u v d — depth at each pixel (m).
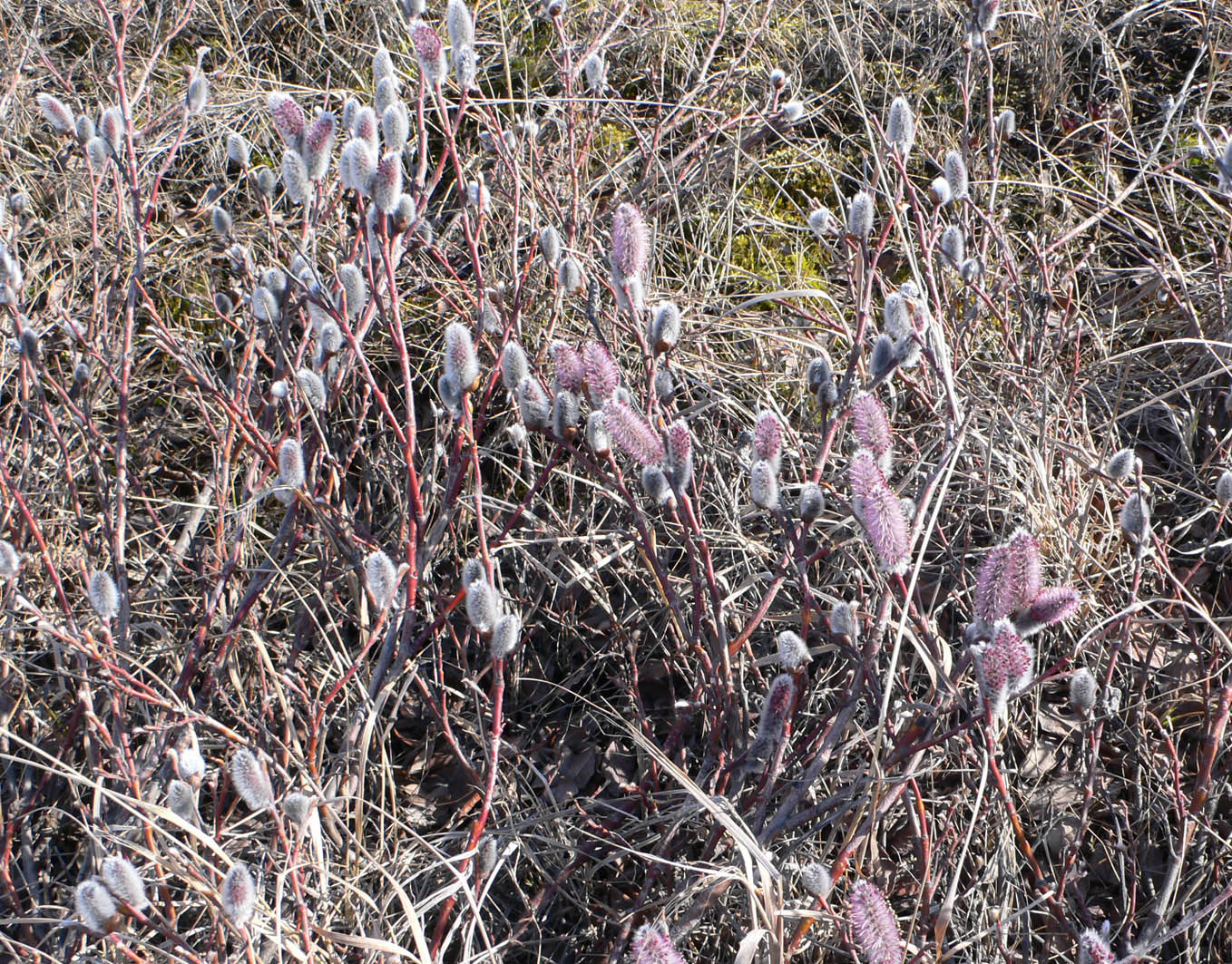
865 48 4.59
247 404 2.76
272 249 3.45
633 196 3.72
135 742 2.53
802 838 2.02
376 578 1.95
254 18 4.72
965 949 2.15
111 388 3.27
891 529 1.69
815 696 2.47
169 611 2.84
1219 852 2.17
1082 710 1.82
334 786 2.27
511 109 4.12
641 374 3.02
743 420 3.23
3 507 2.74
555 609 2.91
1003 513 2.76
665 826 2.29
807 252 3.92
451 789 2.61
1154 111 4.32
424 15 4.56
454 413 2.00
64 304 3.54
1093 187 3.88
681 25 4.54
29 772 2.47
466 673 2.60
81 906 1.56
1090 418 3.23
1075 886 2.12
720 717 2.23
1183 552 2.63
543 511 3.10
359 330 2.40
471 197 2.57
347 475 3.19
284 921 1.82
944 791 2.44
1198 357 3.36
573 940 2.28
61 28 4.75
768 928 1.79
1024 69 4.45
